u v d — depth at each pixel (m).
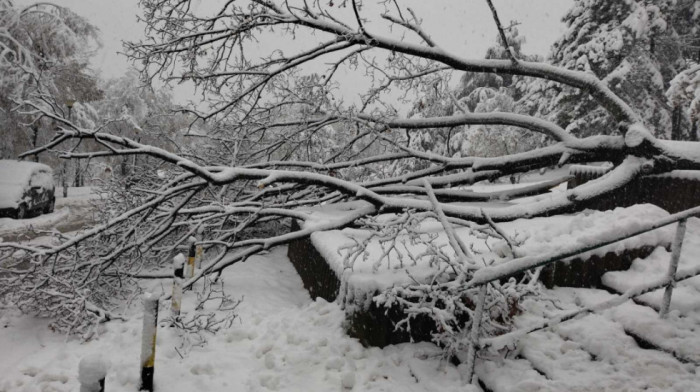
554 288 5.22
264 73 7.68
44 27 20.69
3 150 21.98
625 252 5.44
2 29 19.47
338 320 4.97
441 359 4.24
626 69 18.53
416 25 7.12
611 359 3.91
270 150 9.11
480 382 3.94
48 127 21.80
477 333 3.74
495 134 20.52
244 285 7.02
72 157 5.62
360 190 6.37
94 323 5.53
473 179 7.47
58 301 6.02
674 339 3.95
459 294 4.11
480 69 7.02
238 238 9.92
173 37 7.63
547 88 22.44
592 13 20.73
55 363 4.62
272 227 10.32
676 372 3.65
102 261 6.53
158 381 4.19
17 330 5.67
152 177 8.84
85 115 23.52
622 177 6.23
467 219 6.57
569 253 3.66
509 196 7.97
